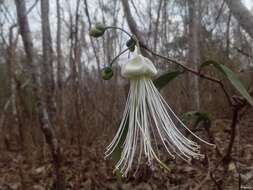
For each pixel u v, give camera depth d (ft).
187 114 0.56
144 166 1.12
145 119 0.40
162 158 1.16
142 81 0.41
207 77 0.50
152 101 0.40
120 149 0.42
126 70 0.41
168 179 1.15
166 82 0.49
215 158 1.06
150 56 1.41
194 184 1.07
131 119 0.40
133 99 0.41
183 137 0.40
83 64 1.93
